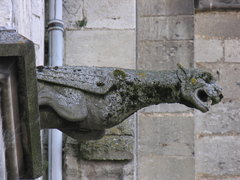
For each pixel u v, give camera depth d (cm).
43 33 848
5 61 372
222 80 1062
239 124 1052
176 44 1015
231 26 1074
